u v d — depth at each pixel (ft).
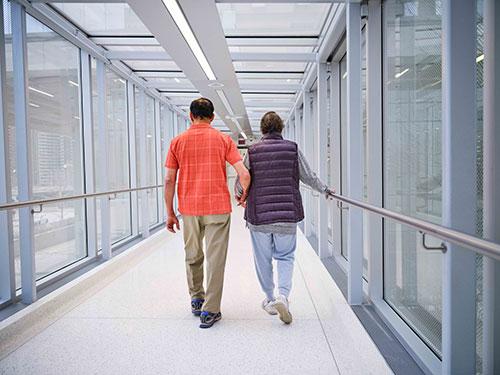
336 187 12.87
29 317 7.64
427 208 6.10
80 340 6.97
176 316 8.12
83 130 12.84
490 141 4.37
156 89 19.94
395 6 7.39
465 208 4.37
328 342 6.77
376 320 7.49
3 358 6.30
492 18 4.27
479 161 4.67
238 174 7.55
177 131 25.75
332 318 7.88
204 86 17.02
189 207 7.64
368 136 8.11
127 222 17.69
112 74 15.51
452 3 4.30
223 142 7.70
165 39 10.90
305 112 18.04
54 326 7.62
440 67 5.60
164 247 16.08
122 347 6.67
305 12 11.07
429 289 6.11
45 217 10.59
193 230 7.71
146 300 9.16
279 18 11.50
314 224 19.20
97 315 8.19
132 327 7.54
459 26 4.31
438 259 5.82
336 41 11.01
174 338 7.01
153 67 16.17
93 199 12.97
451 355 4.46
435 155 5.80
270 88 19.01
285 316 7.34
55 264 11.07
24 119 8.67
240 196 7.80
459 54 4.31
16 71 8.64
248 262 12.85
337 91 12.82
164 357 6.29
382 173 8.14
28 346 6.75
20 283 9.04
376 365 5.80
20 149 8.68
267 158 7.43
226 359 6.20
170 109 24.13
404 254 7.14
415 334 6.49
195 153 7.64
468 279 4.42
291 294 9.45
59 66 11.27
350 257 8.36
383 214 5.32
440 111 5.64
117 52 13.44
